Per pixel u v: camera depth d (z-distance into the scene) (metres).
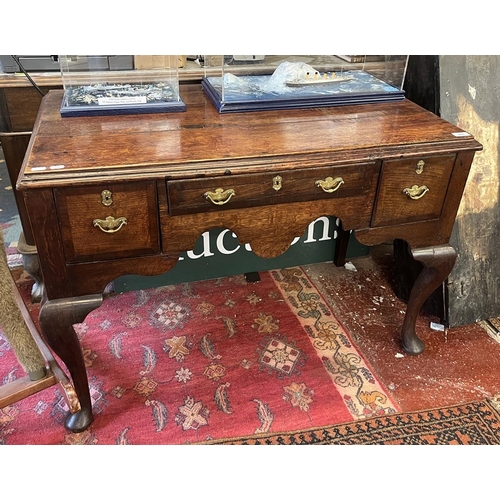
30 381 1.31
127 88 1.57
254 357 1.70
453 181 1.40
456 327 1.85
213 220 1.24
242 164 1.19
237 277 2.10
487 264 1.84
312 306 1.95
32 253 1.82
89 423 1.45
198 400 1.54
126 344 1.75
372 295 2.02
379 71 1.74
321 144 1.29
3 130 1.65
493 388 1.61
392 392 1.59
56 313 1.22
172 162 1.16
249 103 1.49
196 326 1.83
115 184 1.12
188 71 1.75
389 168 1.31
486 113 1.77
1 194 2.67
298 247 2.11
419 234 1.47
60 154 1.17
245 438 1.43
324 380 1.62
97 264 1.21
